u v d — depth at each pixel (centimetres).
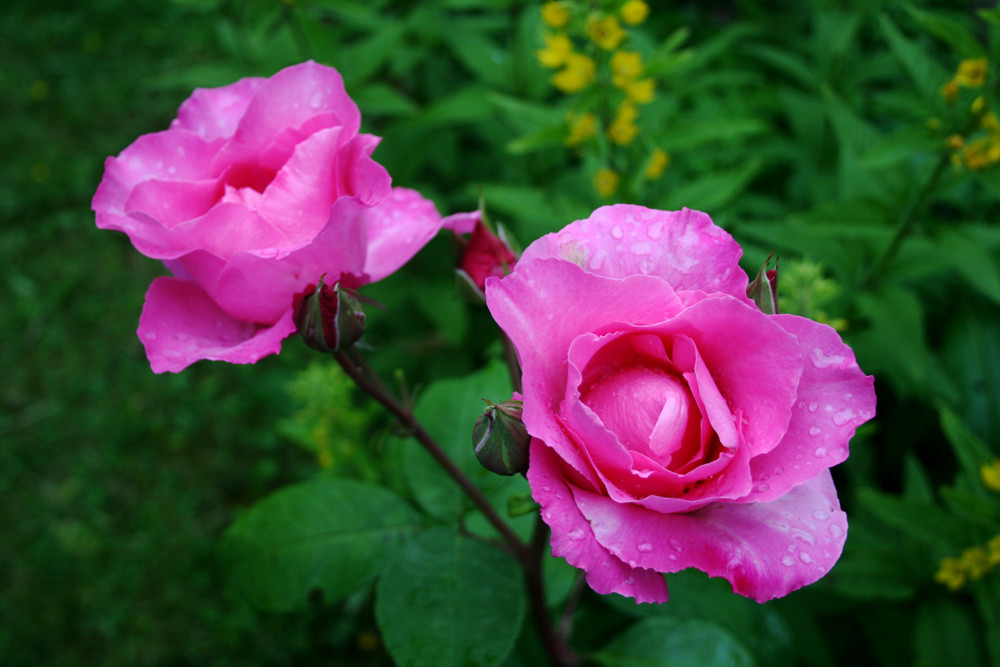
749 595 22
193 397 87
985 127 40
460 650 29
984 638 42
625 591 22
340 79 25
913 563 43
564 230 24
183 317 26
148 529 79
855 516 49
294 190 25
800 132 58
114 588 75
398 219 29
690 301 23
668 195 48
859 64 59
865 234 44
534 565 31
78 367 91
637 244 24
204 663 70
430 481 33
